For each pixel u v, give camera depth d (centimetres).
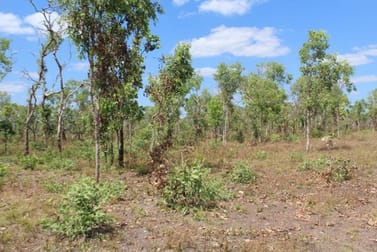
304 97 2903
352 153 2447
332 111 4506
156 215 988
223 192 1198
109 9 1336
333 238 844
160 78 1838
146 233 845
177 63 1836
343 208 1098
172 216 979
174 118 1966
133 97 1767
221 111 3800
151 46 1734
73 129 4738
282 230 895
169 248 765
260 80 4097
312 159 2056
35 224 877
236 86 4369
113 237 812
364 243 818
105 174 1672
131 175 1647
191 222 934
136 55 1656
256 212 1050
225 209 1061
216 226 908
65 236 810
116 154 2134
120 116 1797
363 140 3856
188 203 1052
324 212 1046
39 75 2811
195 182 1055
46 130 3669
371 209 1084
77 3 1298
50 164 1970
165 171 1179
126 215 977
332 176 1527
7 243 781
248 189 1314
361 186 1398
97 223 843
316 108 2923
